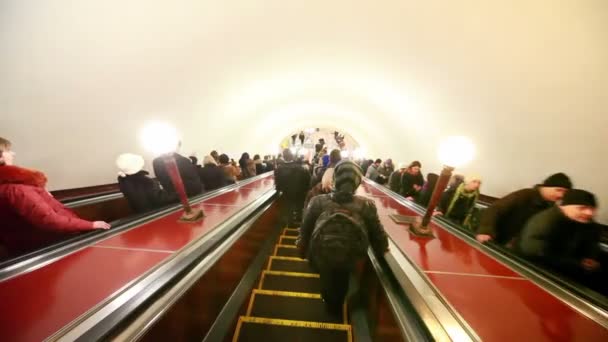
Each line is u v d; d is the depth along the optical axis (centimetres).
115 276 123
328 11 335
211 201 321
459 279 138
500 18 254
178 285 132
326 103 954
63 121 289
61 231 169
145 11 260
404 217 265
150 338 102
